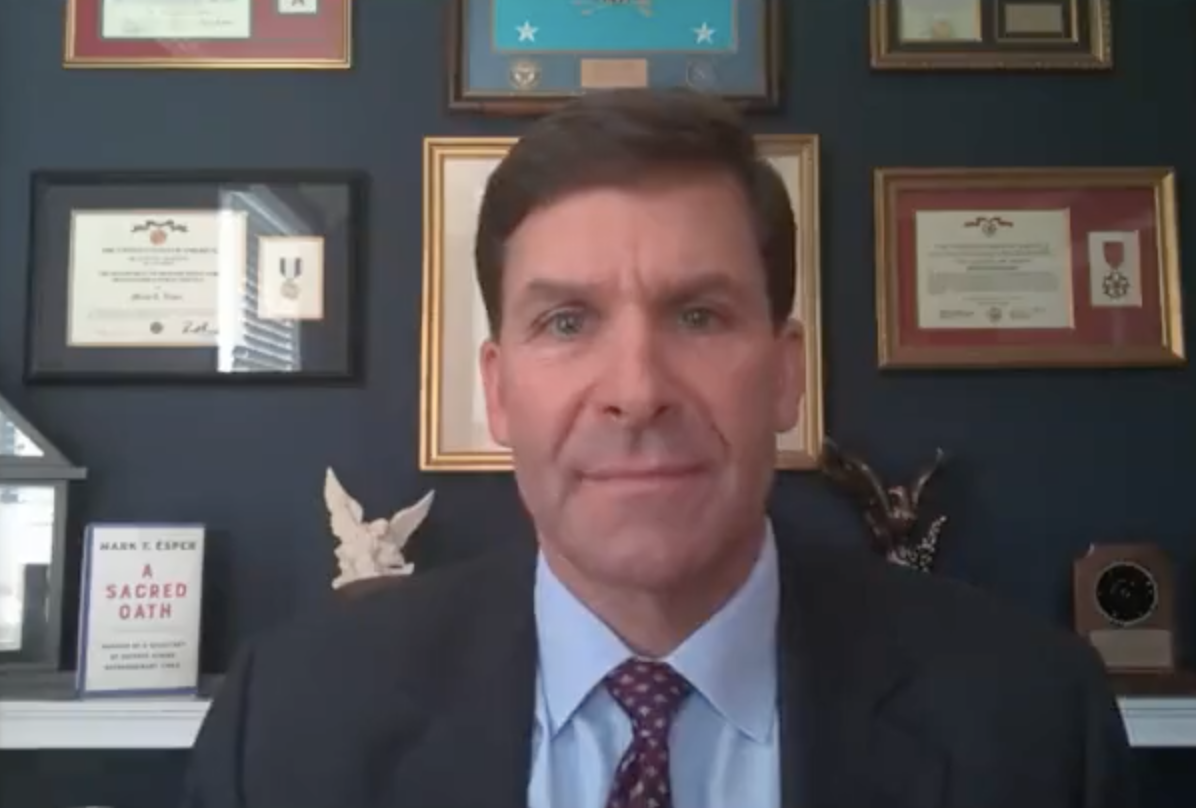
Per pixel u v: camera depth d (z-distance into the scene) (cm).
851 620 86
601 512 70
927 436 167
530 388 73
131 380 165
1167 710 143
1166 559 159
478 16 170
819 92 171
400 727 83
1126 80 172
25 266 167
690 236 72
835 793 77
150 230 167
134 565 147
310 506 165
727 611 80
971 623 87
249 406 167
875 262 168
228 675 92
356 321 166
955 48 171
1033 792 78
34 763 162
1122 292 168
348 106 170
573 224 72
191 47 170
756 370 73
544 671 83
